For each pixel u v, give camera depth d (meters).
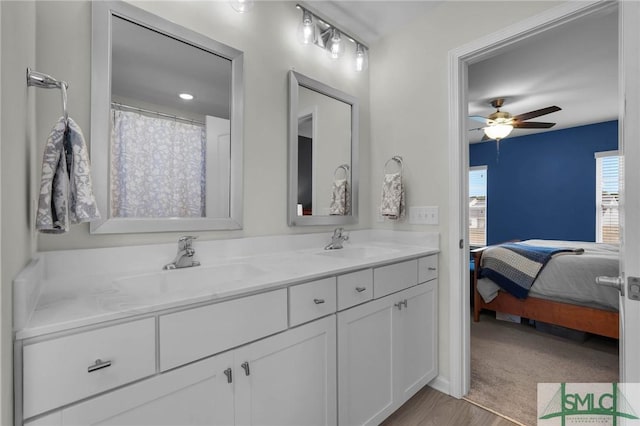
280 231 1.75
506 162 5.42
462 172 1.84
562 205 4.85
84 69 1.15
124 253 1.22
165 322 0.85
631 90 0.72
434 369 1.86
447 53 1.88
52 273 1.07
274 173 1.73
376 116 2.29
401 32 2.14
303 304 1.18
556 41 2.36
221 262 1.47
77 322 0.71
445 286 1.88
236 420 0.98
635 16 0.71
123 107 1.24
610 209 4.46
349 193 2.15
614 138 4.39
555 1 1.48
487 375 2.04
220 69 1.52
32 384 0.66
